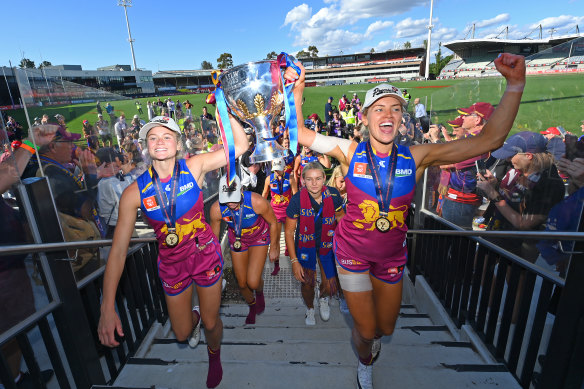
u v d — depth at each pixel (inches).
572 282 59.2
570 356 61.7
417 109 235.3
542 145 90.0
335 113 476.4
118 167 138.6
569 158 83.7
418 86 1553.9
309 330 121.7
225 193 108.0
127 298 100.1
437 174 139.6
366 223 68.8
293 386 81.7
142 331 108.0
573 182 82.5
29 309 79.0
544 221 91.5
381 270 72.3
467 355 94.6
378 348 79.4
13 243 67.9
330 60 3966.5
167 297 81.3
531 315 105.7
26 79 87.4
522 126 95.3
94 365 79.8
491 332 92.6
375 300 76.9
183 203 72.4
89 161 115.3
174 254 76.0
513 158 97.5
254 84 58.5
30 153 87.2
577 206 81.2
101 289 92.4
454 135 131.6
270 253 122.1
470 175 118.2
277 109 62.0
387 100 63.0
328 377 84.1
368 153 68.0
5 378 59.1
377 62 3774.6
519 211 97.9
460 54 2768.2
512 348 81.4
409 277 156.1
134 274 105.5
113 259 68.7
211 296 78.7
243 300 170.6
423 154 67.0
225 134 61.2
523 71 60.7
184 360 94.3
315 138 70.3
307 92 1498.5
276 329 123.6
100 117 127.0
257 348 101.7
